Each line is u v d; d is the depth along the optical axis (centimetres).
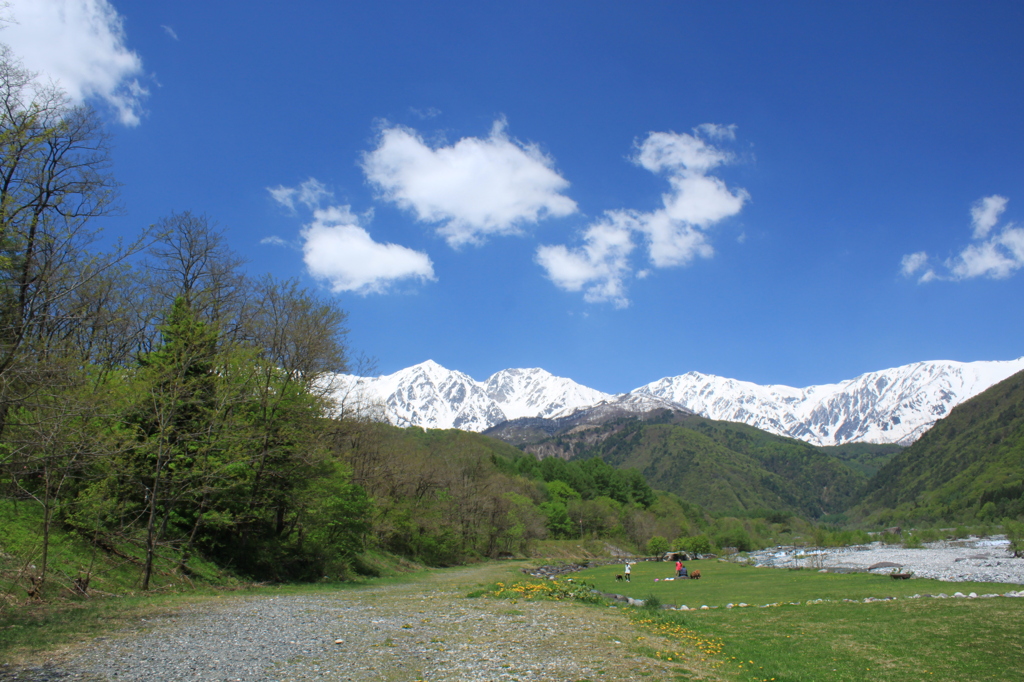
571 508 15138
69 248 2275
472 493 9256
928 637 2186
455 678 1405
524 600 2842
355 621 2167
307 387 3969
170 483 3025
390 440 7062
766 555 11756
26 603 2148
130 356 3222
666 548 13550
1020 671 1761
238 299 4206
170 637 1800
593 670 1533
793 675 1684
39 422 1984
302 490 3866
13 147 2091
